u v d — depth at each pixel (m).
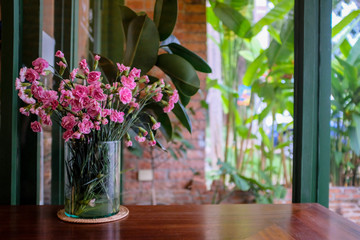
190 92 1.29
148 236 0.80
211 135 2.97
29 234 0.80
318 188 1.28
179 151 2.69
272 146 2.78
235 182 2.64
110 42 1.76
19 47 1.12
